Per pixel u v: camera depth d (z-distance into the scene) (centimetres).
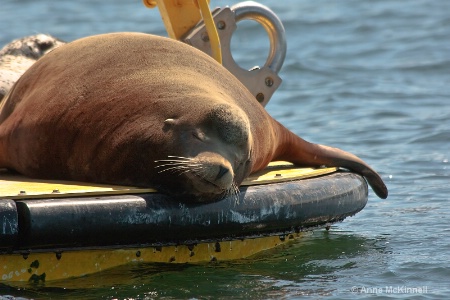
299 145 3123
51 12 9669
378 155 4244
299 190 2772
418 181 3806
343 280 2580
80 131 2661
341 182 2972
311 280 2577
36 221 2339
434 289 2488
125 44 2820
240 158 2564
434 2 9331
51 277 2498
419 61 6706
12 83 3641
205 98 2572
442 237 3028
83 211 2392
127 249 2592
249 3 3597
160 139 2522
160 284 2500
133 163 2566
